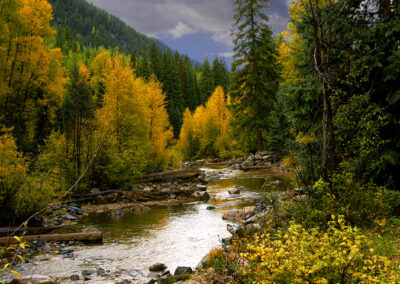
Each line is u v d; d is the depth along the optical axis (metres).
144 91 27.39
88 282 5.79
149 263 7.04
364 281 3.11
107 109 21.33
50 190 10.89
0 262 3.21
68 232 9.93
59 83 28.52
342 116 7.39
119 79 21.53
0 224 9.70
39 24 24.19
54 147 16.00
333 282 3.22
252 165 28.83
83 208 13.95
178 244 8.46
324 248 3.34
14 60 23.31
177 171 23.48
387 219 6.54
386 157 7.50
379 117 7.18
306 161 8.78
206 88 87.00
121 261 7.18
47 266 6.80
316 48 7.75
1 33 21.23
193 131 49.31
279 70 28.64
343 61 8.48
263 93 29.86
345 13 8.55
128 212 13.24
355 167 6.71
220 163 38.31
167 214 12.60
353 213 6.38
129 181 18.61
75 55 105.38
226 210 12.67
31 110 26.19
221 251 6.47
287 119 10.62
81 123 16.88
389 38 8.16
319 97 9.24
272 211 8.32
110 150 17.20
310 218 6.30
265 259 3.58
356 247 3.07
